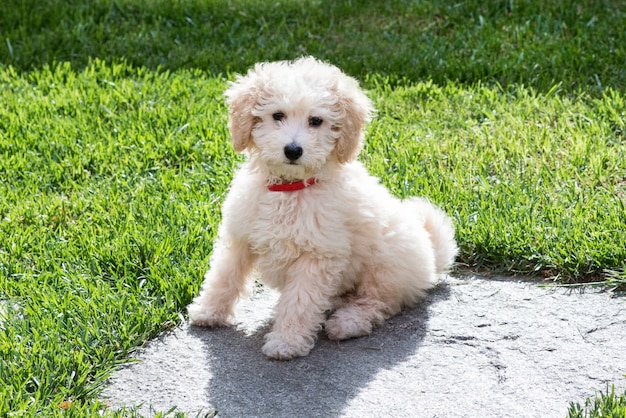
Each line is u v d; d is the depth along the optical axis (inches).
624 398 158.6
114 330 186.4
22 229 231.8
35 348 174.6
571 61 323.0
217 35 358.9
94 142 279.9
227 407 164.1
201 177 257.6
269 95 183.3
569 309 197.8
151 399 167.5
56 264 212.5
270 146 179.3
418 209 215.8
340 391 168.4
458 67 325.4
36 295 200.2
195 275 209.0
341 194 185.3
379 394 167.0
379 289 195.2
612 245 210.4
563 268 211.8
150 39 354.0
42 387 163.9
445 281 214.2
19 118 290.0
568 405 162.6
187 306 198.2
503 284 211.5
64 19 366.6
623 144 271.7
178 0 381.4
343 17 371.2
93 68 326.0
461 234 223.8
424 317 197.2
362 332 188.7
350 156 187.3
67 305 194.1
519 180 253.1
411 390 168.2
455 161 266.1
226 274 194.7
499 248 219.1
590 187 246.4
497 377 172.2
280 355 179.2
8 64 335.0
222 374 175.5
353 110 185.8
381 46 346.3
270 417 160.4
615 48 333.4
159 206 239.0
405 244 195.9
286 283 188.9
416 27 360.5
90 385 169.3
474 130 284.7
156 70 333.7
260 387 170.6
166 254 217.0
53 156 270.1
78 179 261.3
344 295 200.7
